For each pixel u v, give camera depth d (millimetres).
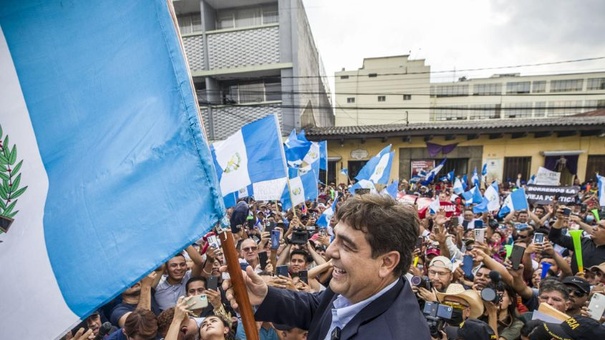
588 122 15266
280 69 14000
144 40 1333
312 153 7680
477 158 16938
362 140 17109
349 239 1115
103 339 2646
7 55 1381
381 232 1087
